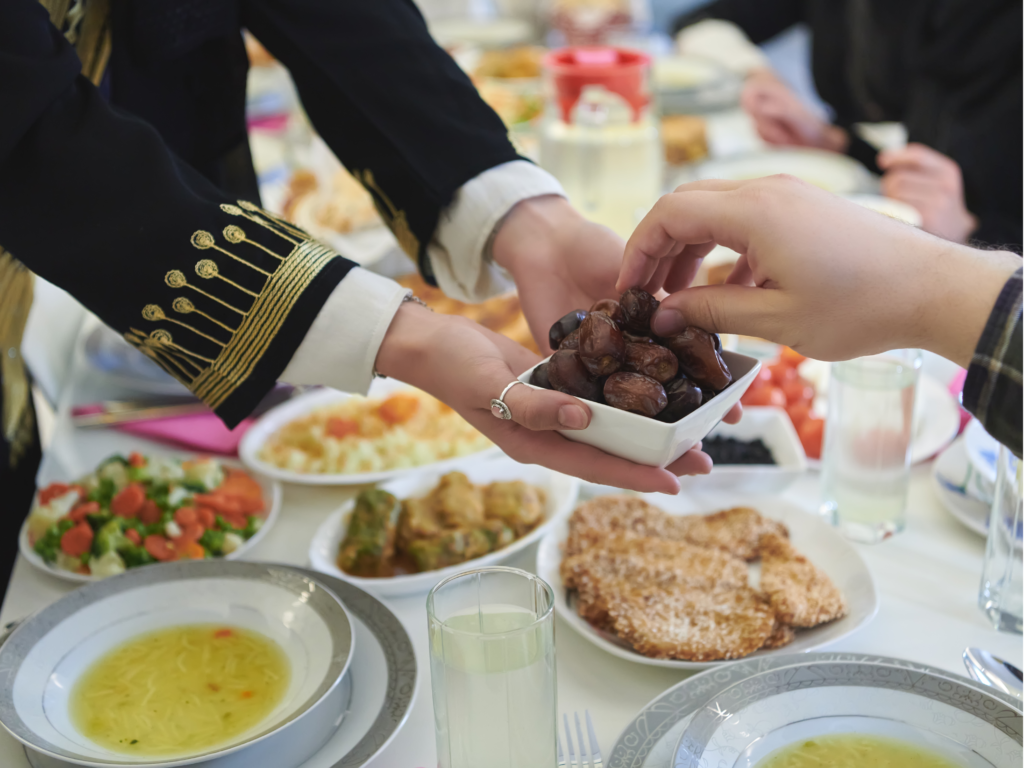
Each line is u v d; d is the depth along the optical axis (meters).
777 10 2.88
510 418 0.82
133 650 0.91
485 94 2.28
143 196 0.89
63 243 0.89
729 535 1.04
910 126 2.14
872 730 0.79
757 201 0.78
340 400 1.31
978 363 0.74
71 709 0.86
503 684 0.74
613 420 0.79
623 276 0.86
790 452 1.14
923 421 1.23
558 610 0.95
